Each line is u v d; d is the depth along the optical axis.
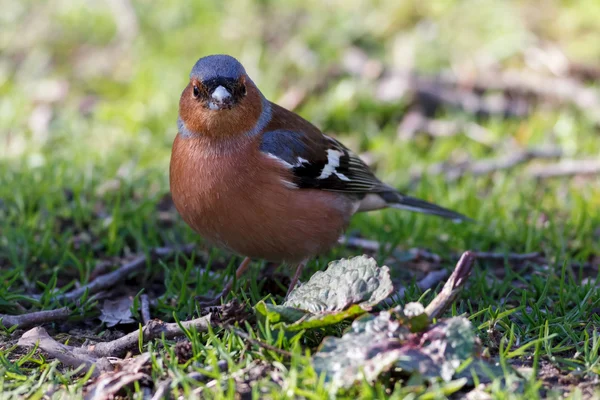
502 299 9.12
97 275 9.96
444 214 11.02
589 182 12.91
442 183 12.69
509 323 8.07
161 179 12.57
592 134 14.32
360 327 6.80
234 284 9.31
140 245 10.67
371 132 14.67
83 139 14.23
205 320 7.83
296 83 15.85
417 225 11.55
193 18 17.80
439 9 17.41
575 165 13.09
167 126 14.57
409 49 16.47
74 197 11.66
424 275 10.19
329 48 16.39
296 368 6.59
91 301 9.16
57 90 16.08
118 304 9.17
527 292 8.94
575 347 7.55
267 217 8.85
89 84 16.34
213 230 9.03
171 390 6.69
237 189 8.70
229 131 8.66
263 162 8.75
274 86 15.62
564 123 14.26
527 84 15.38
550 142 14.12
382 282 7.37
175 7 18.02
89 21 18.36
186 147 8.86
